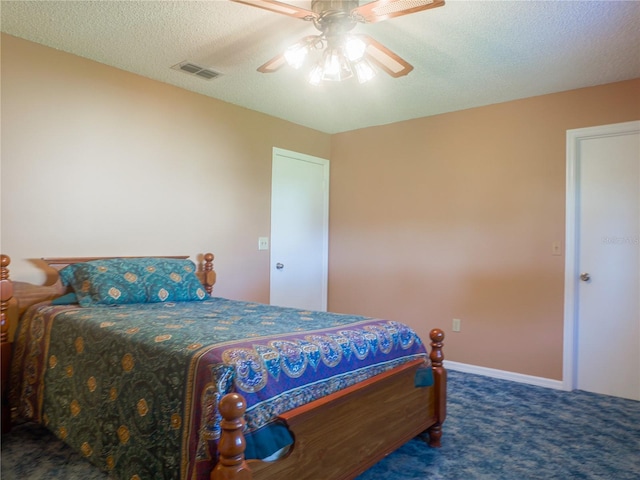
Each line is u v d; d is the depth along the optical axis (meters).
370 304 4.52
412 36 2.55
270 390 1.55
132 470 1.67
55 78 2.82
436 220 4.07
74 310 2.43
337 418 1.75
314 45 2.15
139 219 3.26
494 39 2.57
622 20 2.35
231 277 3.88
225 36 2.63
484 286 3.79
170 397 1.58
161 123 3.38
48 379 2.25
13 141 2.65
